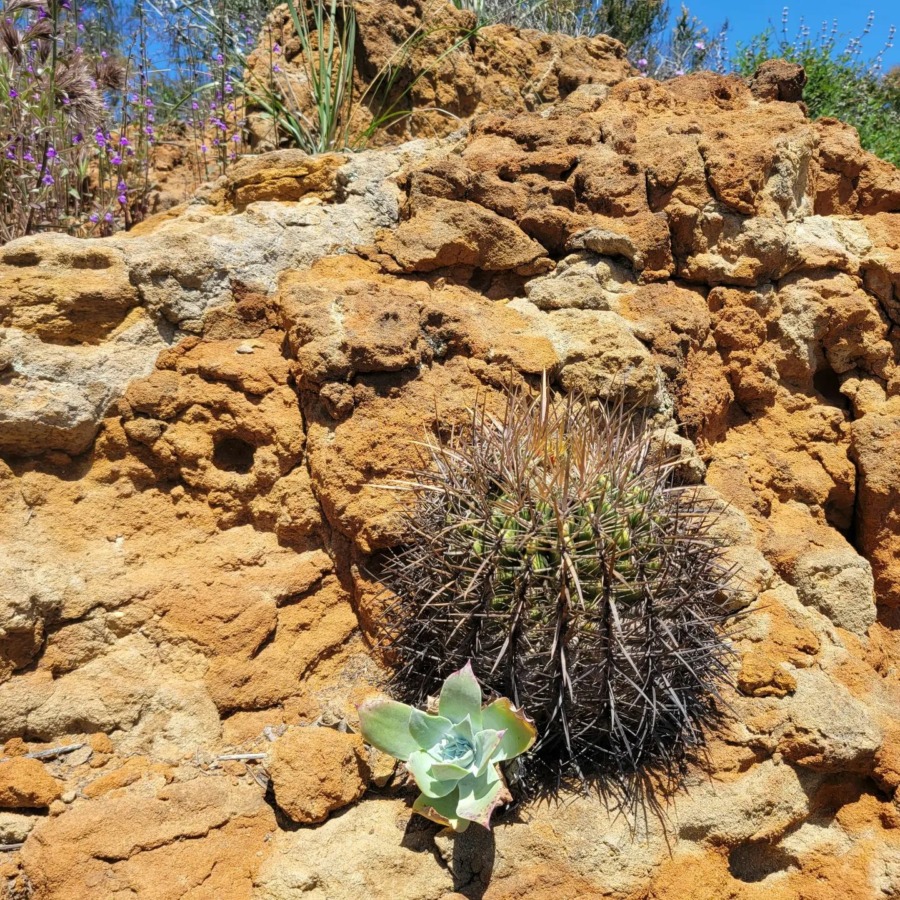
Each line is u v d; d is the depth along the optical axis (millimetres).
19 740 925
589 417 1029
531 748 912
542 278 1330
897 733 1028
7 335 1077
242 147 1778
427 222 1314
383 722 871
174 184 1840
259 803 905
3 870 834
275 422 1127
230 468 1158
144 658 997
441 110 1709
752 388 1308
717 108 1584
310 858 854
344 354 1109
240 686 999
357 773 912
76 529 1059
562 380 1203
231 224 1266
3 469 1055
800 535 1218
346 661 1057
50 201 1524
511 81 1781
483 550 880
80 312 1127
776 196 1377
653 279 1338
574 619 851
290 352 1178
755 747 978
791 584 1173
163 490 1116
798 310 1327
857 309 1324
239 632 1019
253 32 2326
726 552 1075
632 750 935
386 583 1043
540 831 879
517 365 1174
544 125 1481
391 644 992
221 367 1144
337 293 1197
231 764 943
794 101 1613
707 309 1323
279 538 1108
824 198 1474
